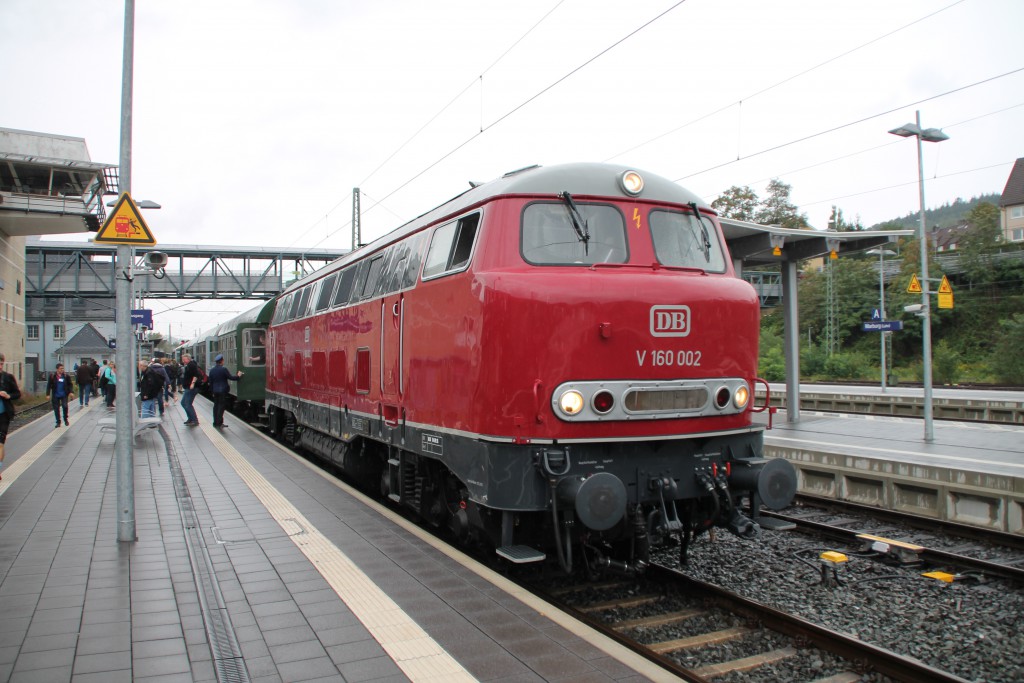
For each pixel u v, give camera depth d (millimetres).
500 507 6395
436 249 8078
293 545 7469
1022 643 6211
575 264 6934
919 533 10133
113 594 6023
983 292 47188
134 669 4605
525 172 7293
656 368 6758
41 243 45938
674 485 6855
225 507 9383
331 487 10789
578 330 6473
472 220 7348
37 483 11328
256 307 23391
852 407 26656
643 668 4551
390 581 6270
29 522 8648
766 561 8469
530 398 6402
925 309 16234
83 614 5566
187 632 5211
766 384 7449
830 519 10984
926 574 8031
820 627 6094
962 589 7570
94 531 8188
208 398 35500
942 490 10617
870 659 5684
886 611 6973
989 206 49719
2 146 31188
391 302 9125
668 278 6941
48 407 30672
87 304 70938
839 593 7461
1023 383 39031
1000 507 9906
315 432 14539
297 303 15742
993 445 15078
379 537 7781
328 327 12555
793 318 19062
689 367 6922
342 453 12055
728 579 7852
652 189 7594
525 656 4727
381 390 9445
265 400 21672
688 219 7719
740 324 7246
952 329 47812
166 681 4441
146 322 20688
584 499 6070
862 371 46500
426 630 5176
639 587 7496
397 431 8844
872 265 54062
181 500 9797
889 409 25281
